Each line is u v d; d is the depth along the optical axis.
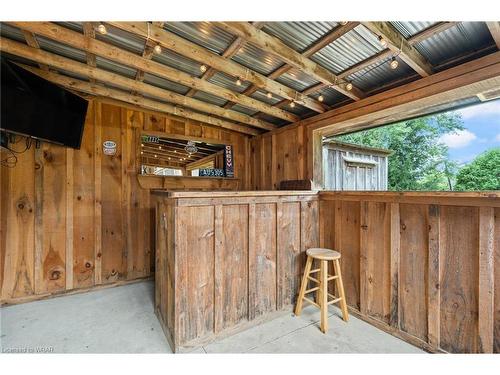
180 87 3.06
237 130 4.12
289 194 2.56
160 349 1.93
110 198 3.37
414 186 7.39
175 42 2.04
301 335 2.12
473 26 1.68
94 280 3.24
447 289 1.80
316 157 3.32
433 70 2.12
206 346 1.97
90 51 2.12
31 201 2.90
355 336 2.10
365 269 2.36
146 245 3.61
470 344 1.67
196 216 1.97
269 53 2.21
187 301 1.91
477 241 1.65
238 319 2.18
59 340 2.05
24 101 2.30
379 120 2.94
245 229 2.25
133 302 2.82
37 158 2.93
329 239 2.75
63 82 2.78
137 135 3.57
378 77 2.44
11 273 2.79
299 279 2.64
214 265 2.05
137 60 2.35
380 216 2.26
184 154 3.94
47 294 2.93
